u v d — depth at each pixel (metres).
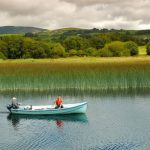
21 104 47.06
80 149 27.66
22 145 29.20
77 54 134.25
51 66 58.47
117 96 51.12
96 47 155.88
